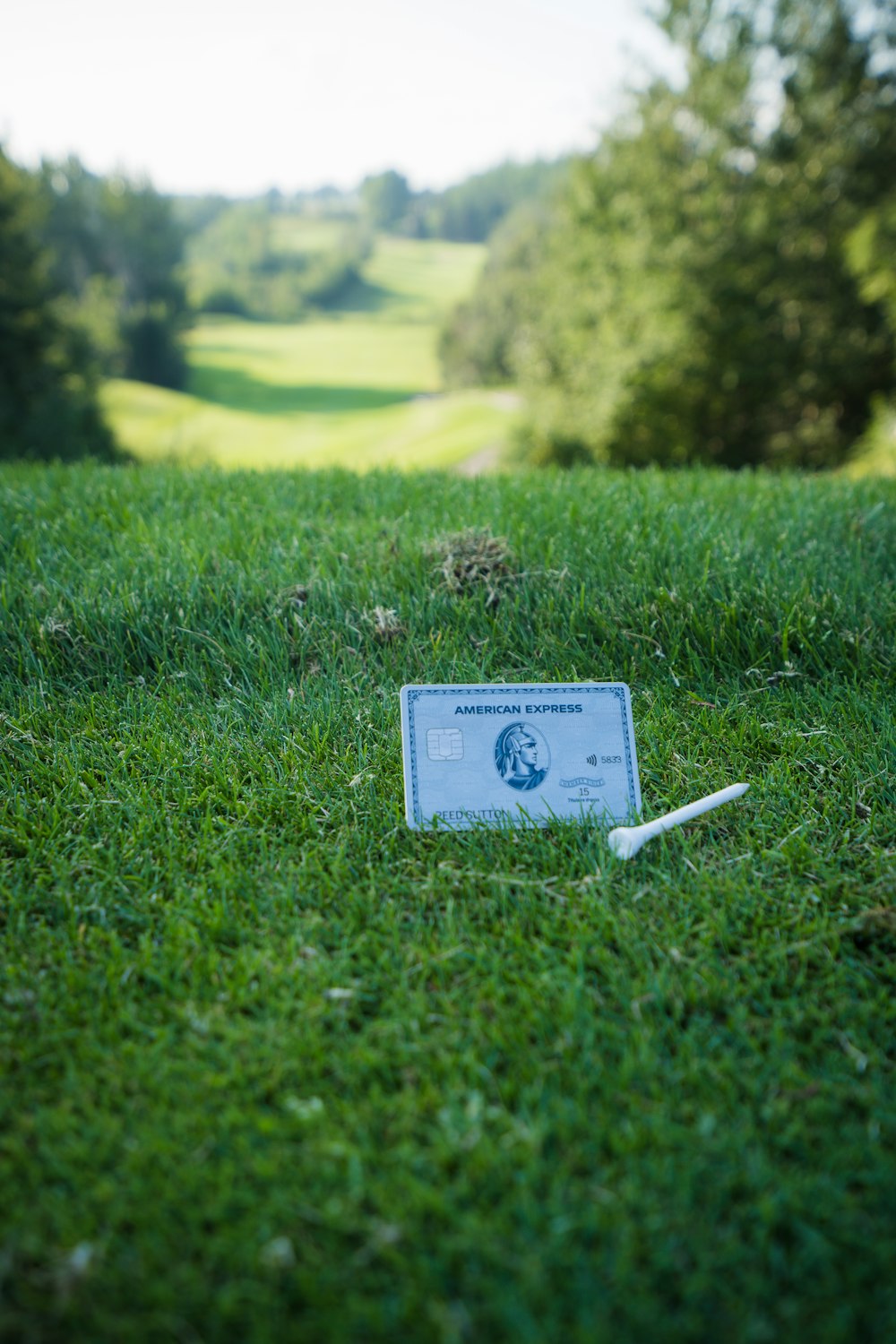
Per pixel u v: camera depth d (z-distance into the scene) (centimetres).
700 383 323
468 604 54
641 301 325
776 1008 32
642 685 51
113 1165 27
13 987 32
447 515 68
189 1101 29
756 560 59
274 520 66
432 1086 29
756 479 88
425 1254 25
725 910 36
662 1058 30
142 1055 30
